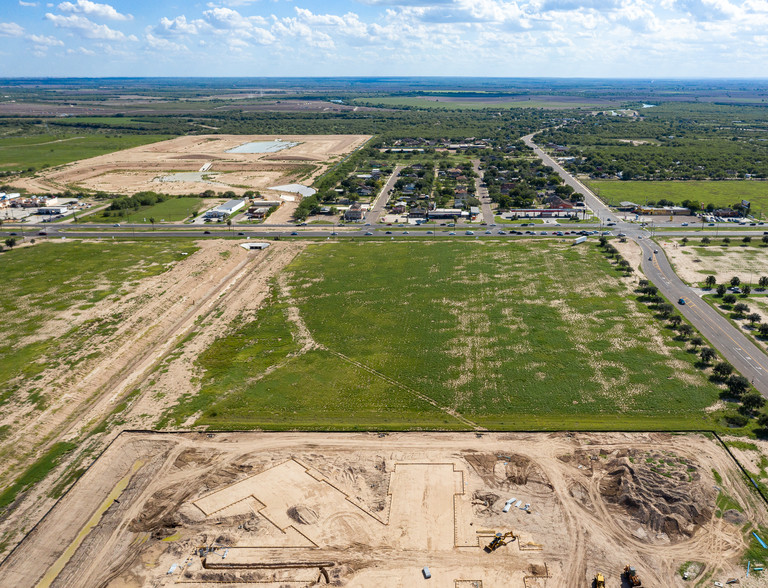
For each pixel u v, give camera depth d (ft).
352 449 287.89
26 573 221.46
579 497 251.19
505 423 306.55
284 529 236.22
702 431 292.20
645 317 430.61
